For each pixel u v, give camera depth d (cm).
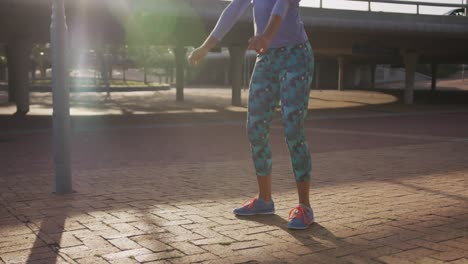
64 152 546
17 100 2056
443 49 2848
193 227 407
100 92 4294
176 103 2816
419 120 1748
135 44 3033
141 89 4747
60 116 543
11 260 333
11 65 2756
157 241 371
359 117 1897
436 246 359
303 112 403
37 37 2552
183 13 1945
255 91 418
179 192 556
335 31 2372
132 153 928
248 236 382
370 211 463
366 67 6712
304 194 411
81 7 1766
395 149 961
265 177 438
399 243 365
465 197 524
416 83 7369
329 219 433
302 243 364
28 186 597
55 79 539
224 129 1438
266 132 427
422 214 452
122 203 499
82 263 326
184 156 885
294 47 403
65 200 516
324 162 789
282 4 361
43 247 359
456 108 2436
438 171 694
